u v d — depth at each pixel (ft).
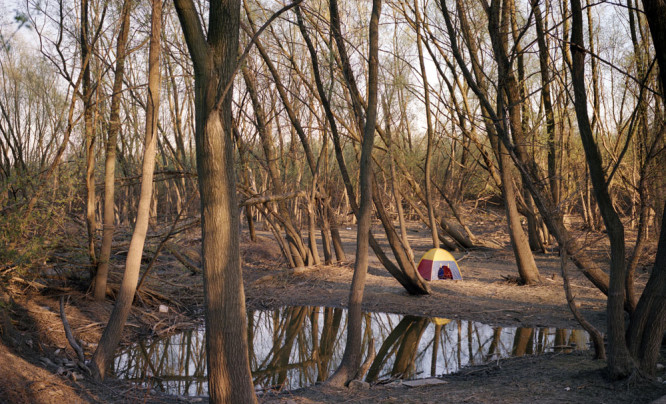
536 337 27.94
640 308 17.46
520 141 30.09
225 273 13.74
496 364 22.89
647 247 47.03
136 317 31.81
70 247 29.66
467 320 32.14
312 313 36.01
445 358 25.29
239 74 44.01
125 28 27.40
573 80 17.81
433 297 37.65
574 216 76.13
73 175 27.40
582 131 17.53
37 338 23.47
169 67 45.70
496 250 61.16
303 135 46.39
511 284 40.98
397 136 50.72
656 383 16.85
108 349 20.27
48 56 25.93
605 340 26.27
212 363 13.75
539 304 34.63
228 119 13.87
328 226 50.85
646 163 21.68
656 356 17.30
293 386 22.08
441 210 66.03
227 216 13.78
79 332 26.13
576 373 18.97
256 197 37.68
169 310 34.86
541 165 50.72
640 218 22.67
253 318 35.17
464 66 22.11
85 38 27.43
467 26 31.81
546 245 60.80
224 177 13.71
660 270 17.28
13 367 17.21
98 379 19.48
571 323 30.19
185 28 13.21
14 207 23.88
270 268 49.34
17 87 48.47
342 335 30.96
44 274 29.30
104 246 29.91
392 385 20.08
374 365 24.80
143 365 25.18
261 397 19.45
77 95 26.76
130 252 20.74
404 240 37.17
